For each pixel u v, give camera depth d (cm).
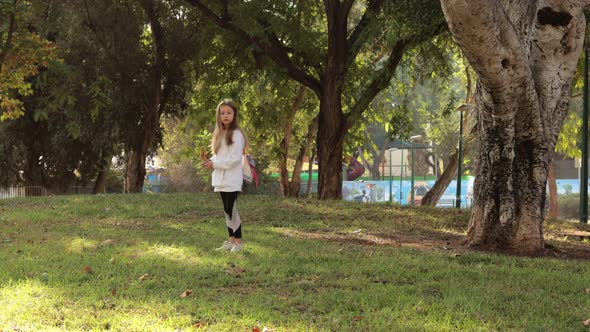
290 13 1920
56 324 454
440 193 2775
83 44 2288
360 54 2266
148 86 2345
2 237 949
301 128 3189
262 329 445
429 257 789
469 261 781
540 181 888
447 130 4659
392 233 1102
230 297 536
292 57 2067
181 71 2397
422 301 525
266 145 3359
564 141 2998
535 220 888
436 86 2473
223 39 2117
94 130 2448
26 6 2086
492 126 884
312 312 497
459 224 1263
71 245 843
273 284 600
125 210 1377
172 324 452
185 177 4881
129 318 464
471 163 5066
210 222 1171
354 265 700
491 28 727
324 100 1920
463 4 696
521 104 849
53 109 2389
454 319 477
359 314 486
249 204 1470
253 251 793
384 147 4794
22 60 2102
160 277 622
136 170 2425
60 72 2264
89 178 3080
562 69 891
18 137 2761
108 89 2306
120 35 2261
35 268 655
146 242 866
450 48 2164
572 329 456
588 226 1326
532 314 498
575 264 780
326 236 1020
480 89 875
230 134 775
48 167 2914
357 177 6056
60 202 1545
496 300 541
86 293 540
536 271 703
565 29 873
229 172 779
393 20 1592
